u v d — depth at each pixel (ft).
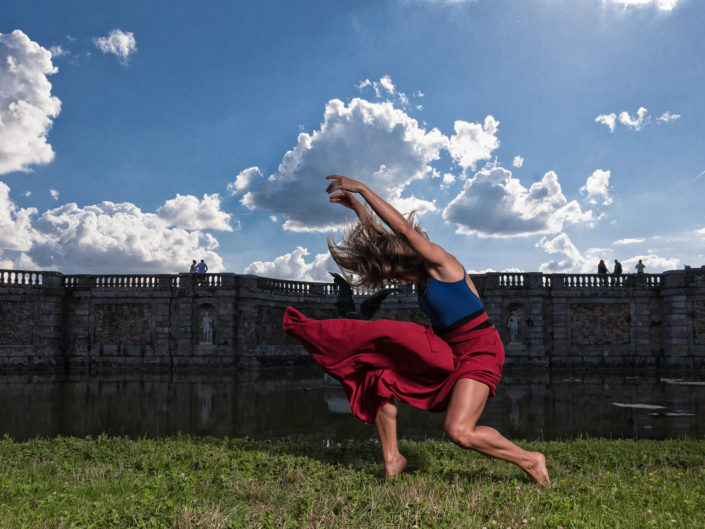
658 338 101.14
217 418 35.47
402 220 11.07
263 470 13.78
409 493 11.00
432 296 11.70
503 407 42.32
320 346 12.71
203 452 16.80
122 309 100.94
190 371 90.89
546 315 102.22
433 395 12.14
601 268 106.93
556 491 11.57
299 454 17.62
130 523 9.25
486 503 10.34
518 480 13.71
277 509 10.60
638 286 102.17
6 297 95.25
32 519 9.25
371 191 11.10
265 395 51.11
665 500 10.99
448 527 8.85
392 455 13.12
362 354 12.51
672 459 17.93
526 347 100.48
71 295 100.58
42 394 51.70
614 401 46.62
